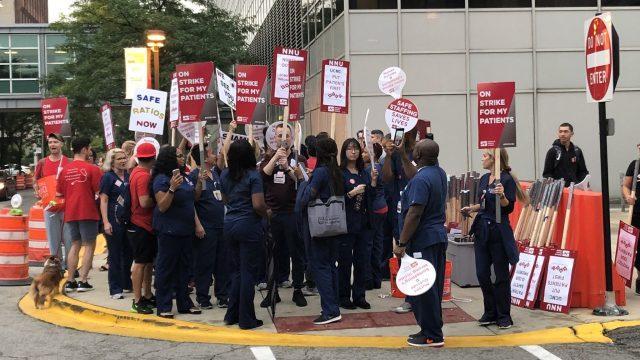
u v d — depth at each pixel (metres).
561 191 7.60
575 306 7.47
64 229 9.43
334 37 19.41
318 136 8.66
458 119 18.47
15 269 9.73
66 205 8.69
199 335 6.70
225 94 9.48
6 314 7.85
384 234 9.20
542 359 5.78
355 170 7.50
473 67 18.48
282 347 6.29
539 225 7.80
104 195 8.22
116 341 6.61
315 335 6.58
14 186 34.38
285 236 7.92
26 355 6.15
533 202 8.09
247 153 6.64
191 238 7.40
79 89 28.59
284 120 7.92
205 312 7.55
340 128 18.75
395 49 18.31
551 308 7.30
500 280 6.64
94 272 10.33
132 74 13.97
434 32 18.39
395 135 6.75
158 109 8.91
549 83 18.64
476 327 6.76
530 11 18.53
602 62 7.16
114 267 8.25
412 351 6.05
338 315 7.02
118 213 7.99
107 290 8.80
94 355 6.14
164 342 6.53
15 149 65.94
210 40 26.36
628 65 18.77
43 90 38.31
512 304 7.64
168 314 7.21
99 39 26.94
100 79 26.61
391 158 8.68
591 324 6.73
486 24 18.48
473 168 18.42
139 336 6.76
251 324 6.82
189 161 9.10
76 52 29.12
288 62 8.34
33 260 11.43
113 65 25.77
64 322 7.40
